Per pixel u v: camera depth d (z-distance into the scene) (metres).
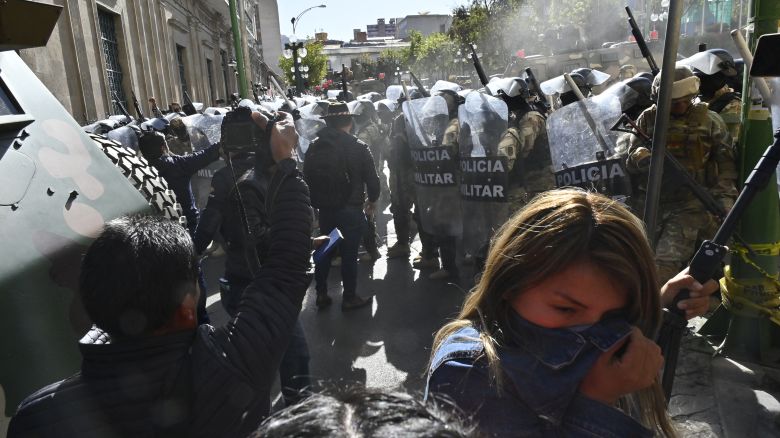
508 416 0.86
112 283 1.07
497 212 3.92
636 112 3.97
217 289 5.22
